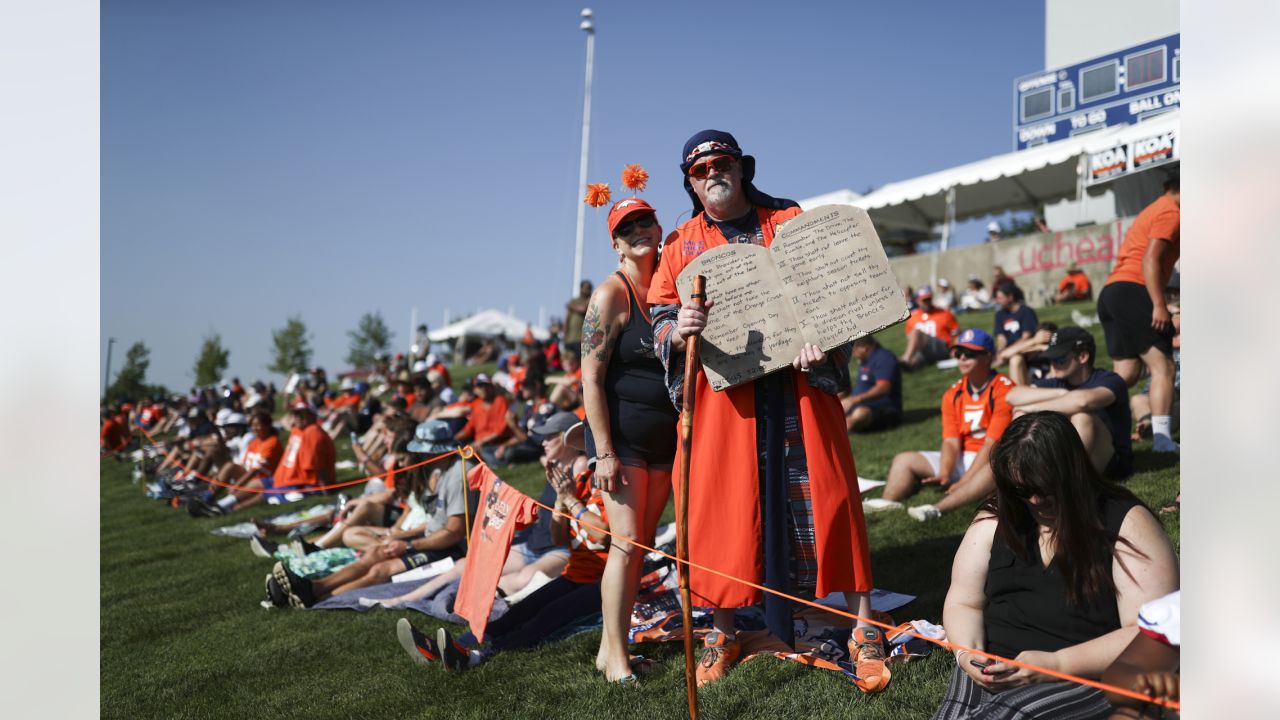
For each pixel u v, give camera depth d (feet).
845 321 12.35
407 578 20.25
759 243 13.32
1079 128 82.28
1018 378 29.12
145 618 20.25
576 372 42.86
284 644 17.15
